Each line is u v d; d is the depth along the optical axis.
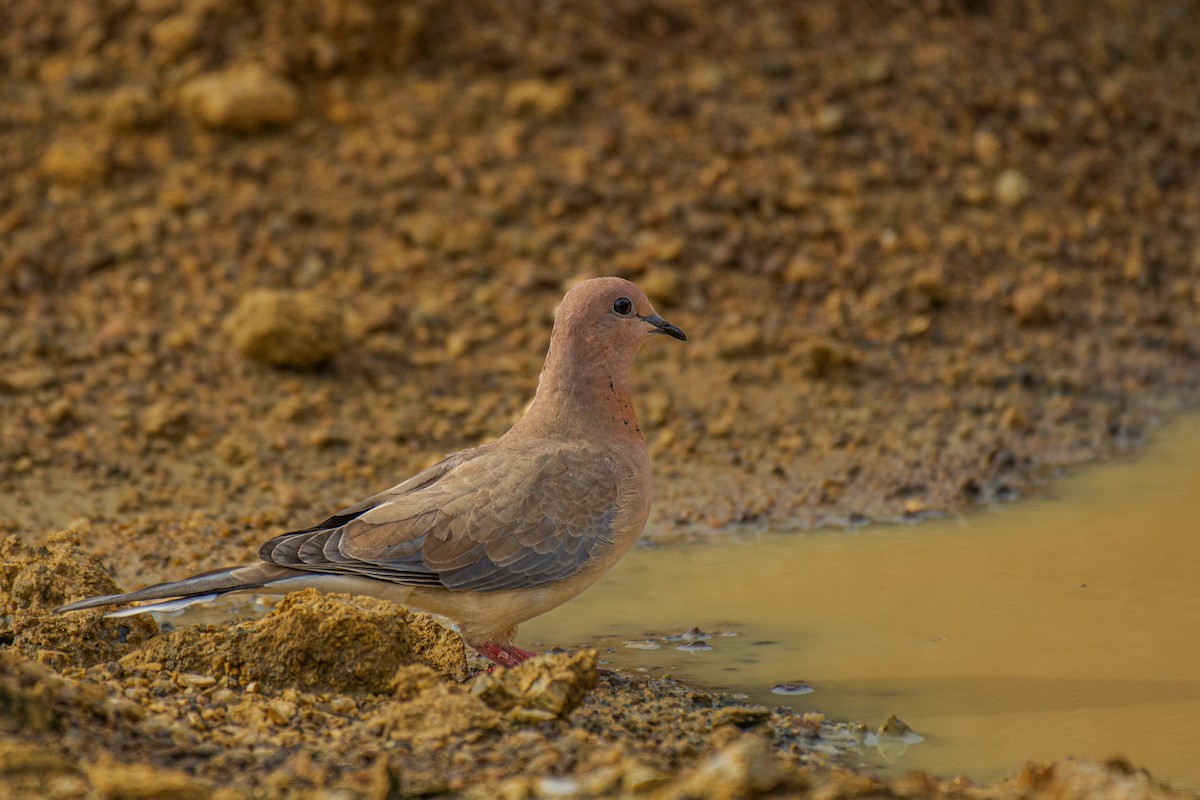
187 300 15.83
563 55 18.95
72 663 8.60
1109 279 17.08
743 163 17.92
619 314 9.60
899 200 17.67
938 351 15.62
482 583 8.95
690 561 11.63
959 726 8.41
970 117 19.06
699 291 16.28
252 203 17.08
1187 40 22.05
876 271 16.59
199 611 10.56
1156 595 10.44
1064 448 13.97
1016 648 9.57
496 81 18.61
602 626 10.23
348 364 15.00
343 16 18.55
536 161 17.75
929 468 13.42
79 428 13.63
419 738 7.43
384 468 13.40
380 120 18.11
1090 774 6.78
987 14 21.20
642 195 17.39
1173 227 18.12
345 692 8.31
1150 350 15.94
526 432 9.59
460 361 15.23
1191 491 12.80
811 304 16.19
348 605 8.46
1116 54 21.16
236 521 12.23
